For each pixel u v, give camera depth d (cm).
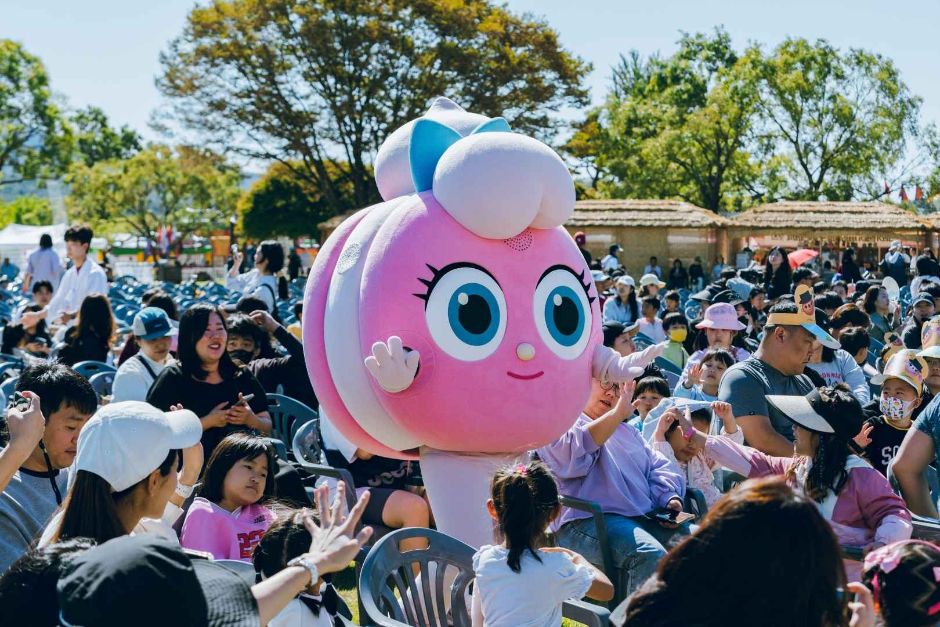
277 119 5250
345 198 5691
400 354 529
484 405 545
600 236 3884
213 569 314
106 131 10431
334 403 590
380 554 454
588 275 599
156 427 370
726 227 3897
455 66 5103
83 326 980
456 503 571
